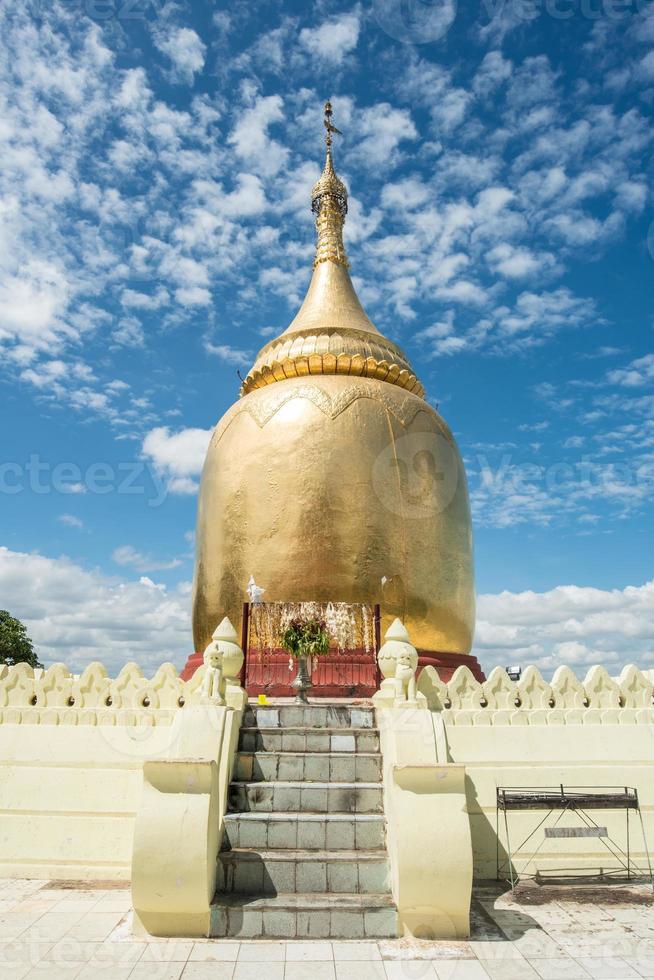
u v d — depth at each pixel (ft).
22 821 35.70
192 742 30.50
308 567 52.60
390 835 28.78
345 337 66.64
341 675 48.67
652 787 37.78
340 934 26.03
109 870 34.50
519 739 38.37
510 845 35.86
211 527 58.08
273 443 56.54
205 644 57.06
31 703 39.55
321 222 79.66
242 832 29.71
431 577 54.90
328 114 84.99
